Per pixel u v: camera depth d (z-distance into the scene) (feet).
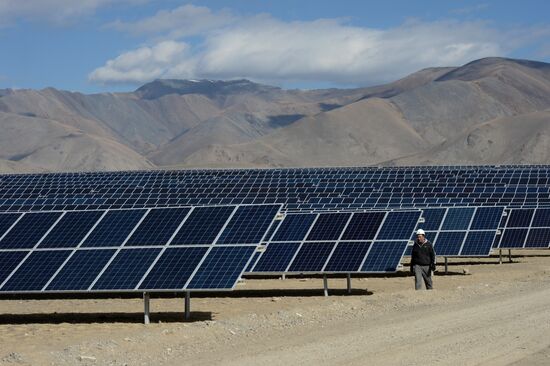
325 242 107.34
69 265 82.79
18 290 80.43
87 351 63.36
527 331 67.36
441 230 137.69
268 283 123.34
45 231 88.33
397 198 209.77
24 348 68.03
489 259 164.25
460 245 134.31
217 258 81.20
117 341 67.51
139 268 81.25
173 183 244.01
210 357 60.80
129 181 248.32
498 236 153.99
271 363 57.16
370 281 123.85
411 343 63.46
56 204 200.54
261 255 106.63
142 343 66.80
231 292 110.93
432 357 57.67
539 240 151.64
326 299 101.24
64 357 61.62
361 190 231.71
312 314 81.46
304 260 104.83
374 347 62.18
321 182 247.29
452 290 99.40
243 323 75.97
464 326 71.20
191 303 99.55
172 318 86.17
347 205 199.72
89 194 222.07
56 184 241.76
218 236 83.61
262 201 212.43
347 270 102.94
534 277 115.44
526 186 234.17
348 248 105.40
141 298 105.60
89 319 86.53
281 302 98.99
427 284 102.73
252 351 62.49
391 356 58.34
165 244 84.02
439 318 76.74
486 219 137.69
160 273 80.53
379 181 253.24
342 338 66.90
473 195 225.76
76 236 86.63
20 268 83.20
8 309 97.09
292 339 67.56
